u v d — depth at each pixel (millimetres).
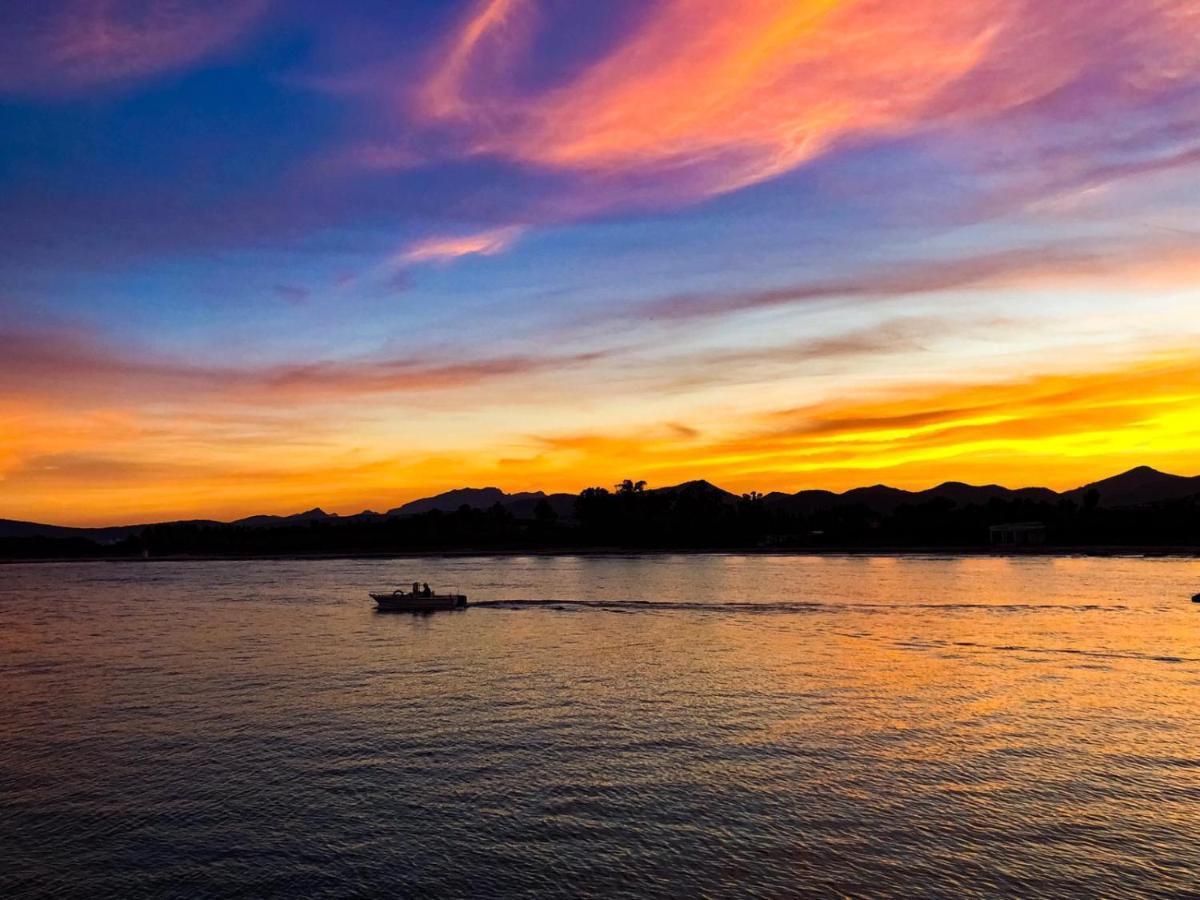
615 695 48781
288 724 42438
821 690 49812
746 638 73375
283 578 173625
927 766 34594
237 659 64938
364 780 33406
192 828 29031
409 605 100375
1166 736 38938
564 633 78375
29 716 45094
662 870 25625
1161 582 132625
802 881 24938
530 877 25297
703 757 35875
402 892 24547
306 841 27875
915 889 24438
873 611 94250
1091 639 70812
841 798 31031
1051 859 26188
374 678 55500
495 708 45562
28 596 132875
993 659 60875
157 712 45750
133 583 163500
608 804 30625
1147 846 27000
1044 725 41000
